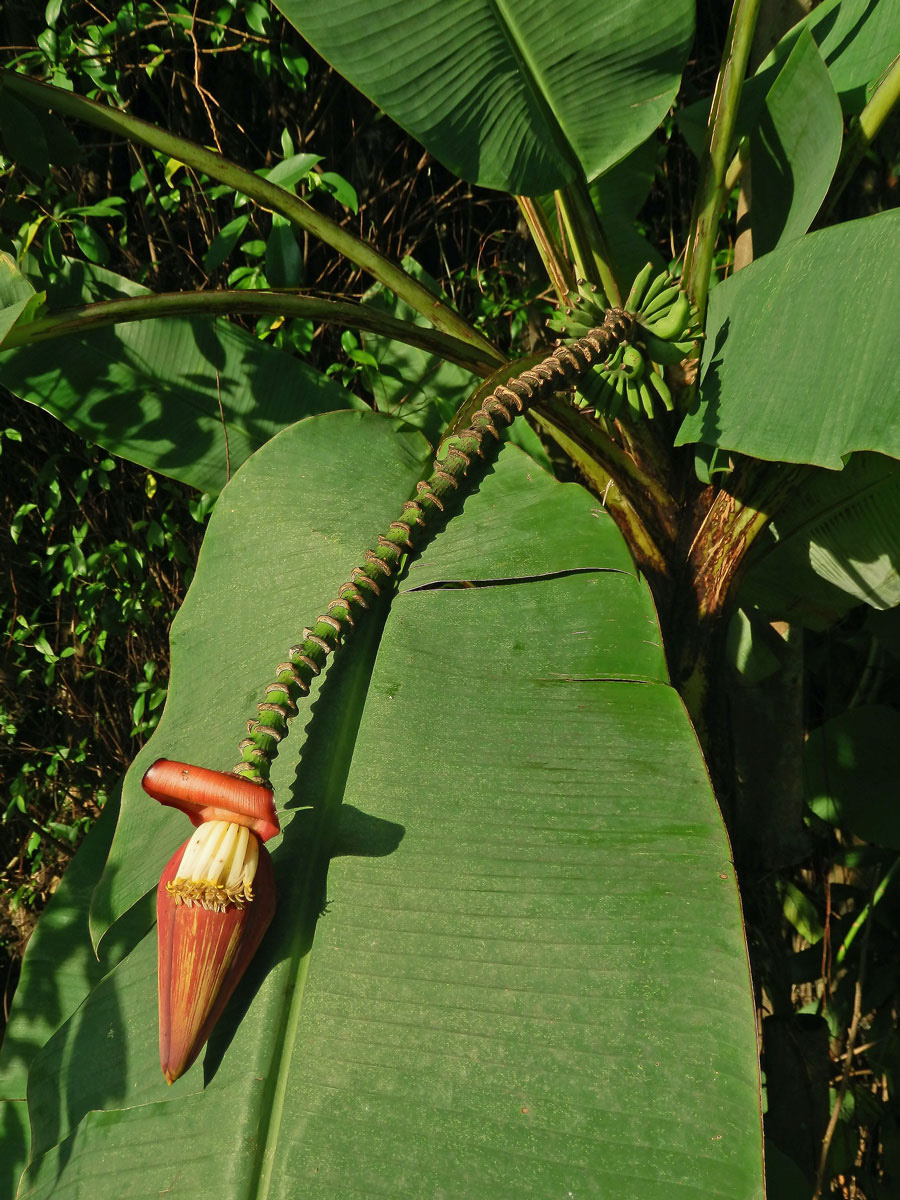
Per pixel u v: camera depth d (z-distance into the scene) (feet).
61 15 6.19
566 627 3.00
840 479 4.04
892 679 7.27
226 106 6.79
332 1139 2.27
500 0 3.43
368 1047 2.37
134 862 2.95
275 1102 2.34
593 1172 2.20
